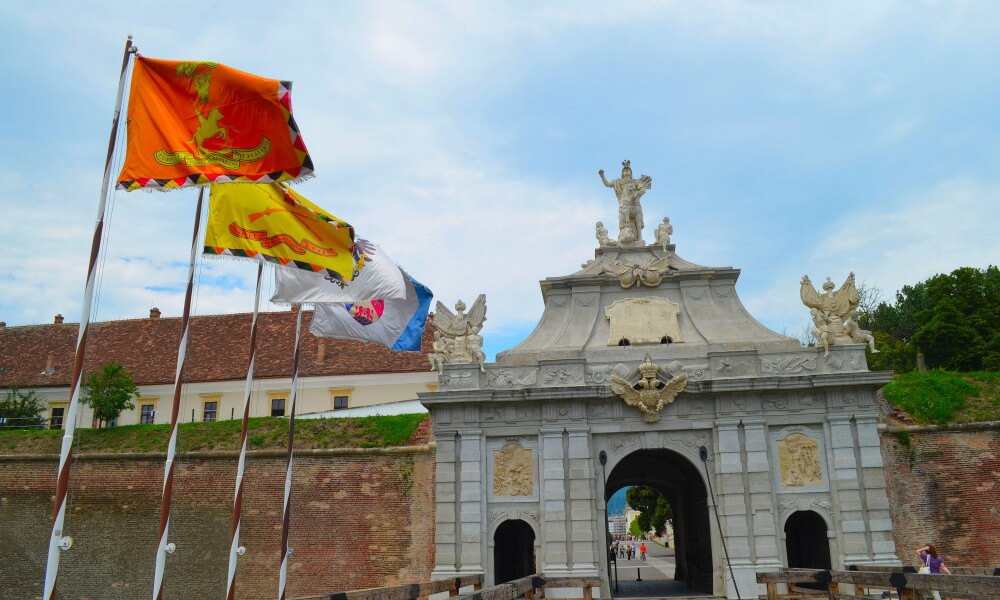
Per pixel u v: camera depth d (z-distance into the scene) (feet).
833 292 102.53
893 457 101.19
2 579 111.86
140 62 53.36
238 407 160.15
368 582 103.40
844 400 97.50
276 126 52.95
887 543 92.53
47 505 114.52
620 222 114.73
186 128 53.06
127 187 51.67
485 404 101.30
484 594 54.70
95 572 110.52
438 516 98.43
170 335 174.19
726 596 92.99
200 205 55.62
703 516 109.29
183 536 109.91
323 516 107.34
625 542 375.25
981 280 183.42
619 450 99.45
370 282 68.80
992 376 110.42
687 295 107.24
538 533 97.14
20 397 155.94
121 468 115.03
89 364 168.55
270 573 106.32
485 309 106.22
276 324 173.37
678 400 99.71
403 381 157.28
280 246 60.90
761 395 98.73
